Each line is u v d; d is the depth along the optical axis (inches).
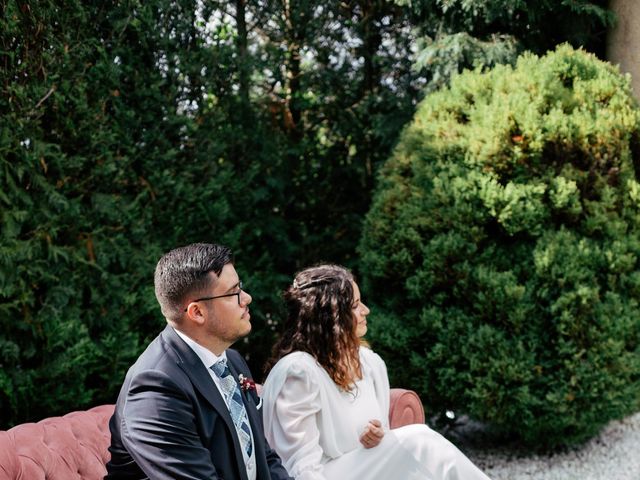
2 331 140.6
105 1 165.0
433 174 169.3
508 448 181.9
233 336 88.6
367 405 110.9
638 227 167.3
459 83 177.5
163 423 80.5
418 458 104.0
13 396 137.3
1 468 85.4
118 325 159.6
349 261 223.3
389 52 224.7
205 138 189.5
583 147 163.8
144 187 173.3
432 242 164.2
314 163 223.0
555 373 156.9
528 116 162.2
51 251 146.8
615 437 185.6
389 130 212.5
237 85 205.3
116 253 162.1
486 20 196.9
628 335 160.4
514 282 158.4
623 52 204.5
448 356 161.9
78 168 153.9
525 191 159.5
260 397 106.1
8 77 140.5
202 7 193.5
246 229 203.0
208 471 81.3
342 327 108.3
